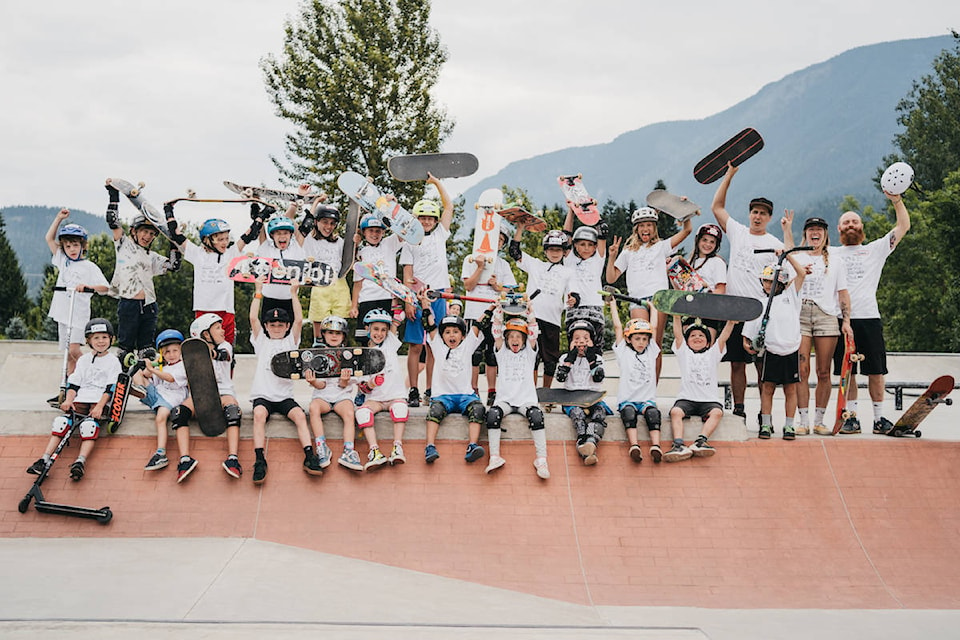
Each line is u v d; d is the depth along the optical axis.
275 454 8.88
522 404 9.12
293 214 9.92
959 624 7.20
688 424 9.34
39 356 15.05
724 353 9.88
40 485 8.46
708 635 6.71
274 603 6.63
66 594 6.55
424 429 9.09
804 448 9.34
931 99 53.72
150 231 9.62
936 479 9.18
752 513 8.77
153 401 8.91
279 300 9.65
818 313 9.75
